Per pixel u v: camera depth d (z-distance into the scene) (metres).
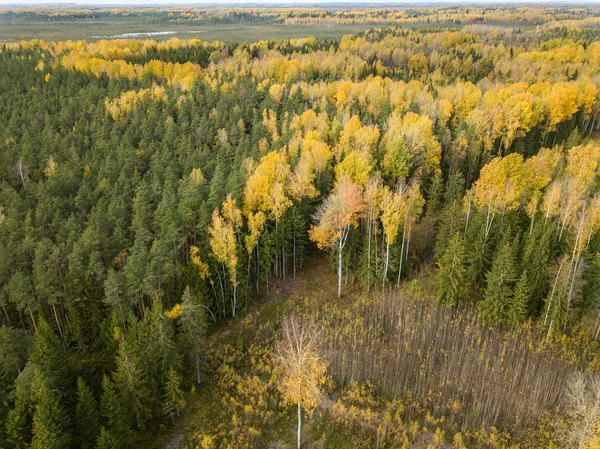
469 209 63.94
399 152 77.50
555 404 43.25
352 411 43.56
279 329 56.00
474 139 85.81
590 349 48.34
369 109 108.81
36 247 58.47
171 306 56.06
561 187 61.03
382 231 69.19
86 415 38.41
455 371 46.88
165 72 156.88
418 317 54.09
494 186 60.84
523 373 46.34
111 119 117.06
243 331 57.06
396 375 46.72
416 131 80.69
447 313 53.88
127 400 40.91
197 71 161.50
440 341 50.88
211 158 93.88
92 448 38.22
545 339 49.31
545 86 112.50
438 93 114.44
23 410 36.75
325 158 78.81
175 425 43.75
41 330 43.59
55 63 157.75
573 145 91.69
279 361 49.56
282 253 67.81
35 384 36.78
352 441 41.12
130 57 174.50
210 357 52.25
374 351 50.59
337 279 66.06
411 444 40.56
